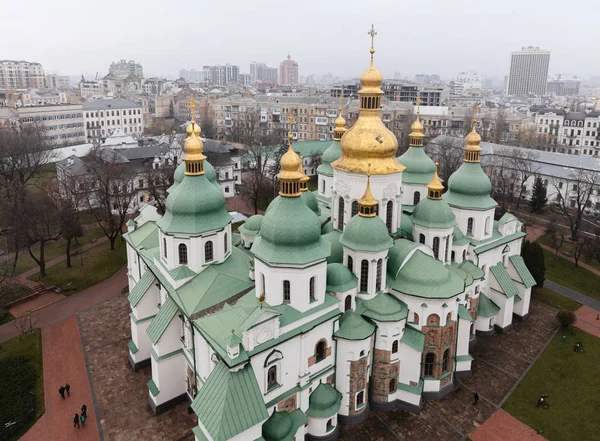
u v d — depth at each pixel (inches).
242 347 1593.3
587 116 7642.7
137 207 4658.0
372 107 2137.1
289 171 1749.5
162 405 2047.2
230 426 1494.8
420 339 2022.6
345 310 1952.5
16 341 2568.9
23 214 3238.2
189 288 2046.0
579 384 2249.0
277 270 1745.8
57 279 3262.8
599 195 4675.2
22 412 2020.2
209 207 2107.5
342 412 1963.6
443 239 2258.9
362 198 1950.1
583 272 3496.6
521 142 7283.5
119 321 2773.1
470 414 2050.9
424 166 2704.2
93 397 2140.7
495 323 2699.3
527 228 4392.2
